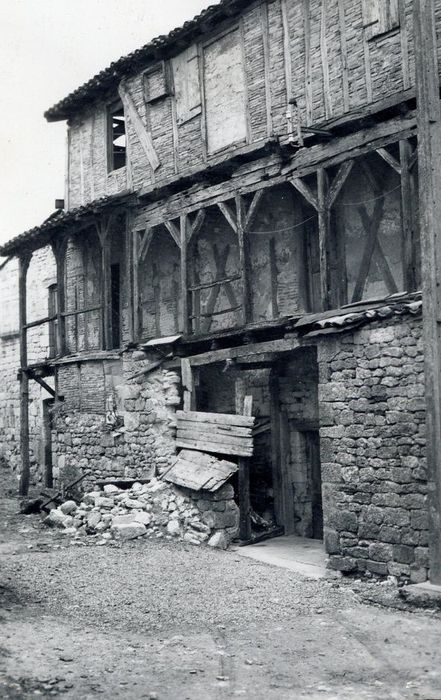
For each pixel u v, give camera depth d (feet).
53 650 22.99
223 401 50.98
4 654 22.26
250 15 45.21
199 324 51.65
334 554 34.37
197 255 53.42
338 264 42.57
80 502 50.39
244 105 45.44
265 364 46.16
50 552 37.91
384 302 34.88
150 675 21.15
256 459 47.62
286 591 31.17
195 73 49.16
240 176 45.44
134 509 44.16
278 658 22.85
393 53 37.29
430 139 29.50
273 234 47.98
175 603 29.07
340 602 29.40
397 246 39.88
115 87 56.29
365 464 33.32
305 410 45.32
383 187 40.68
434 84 29.78
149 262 56.65
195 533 42.42
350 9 39.45
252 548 41.68
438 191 29.50
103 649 23.34
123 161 65.62
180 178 48.91
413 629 25.48
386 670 21.80
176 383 49.96
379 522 32.60
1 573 32.78
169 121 51.16
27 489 63.62
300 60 42.06
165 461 49.26
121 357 53.52
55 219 56.95
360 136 38.29
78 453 56.75
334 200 39.63
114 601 29.09
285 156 42.37
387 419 32.53
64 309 59.00
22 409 63.93
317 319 37.73
